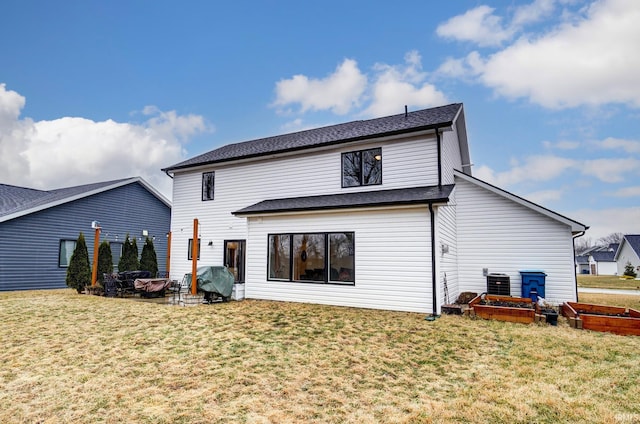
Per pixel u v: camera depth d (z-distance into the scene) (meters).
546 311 8.00
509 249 11.51
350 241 10.23
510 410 3.77
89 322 8.02
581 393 4.20
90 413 3.75
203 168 15.41
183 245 15.68
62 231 16.84
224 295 11.06
